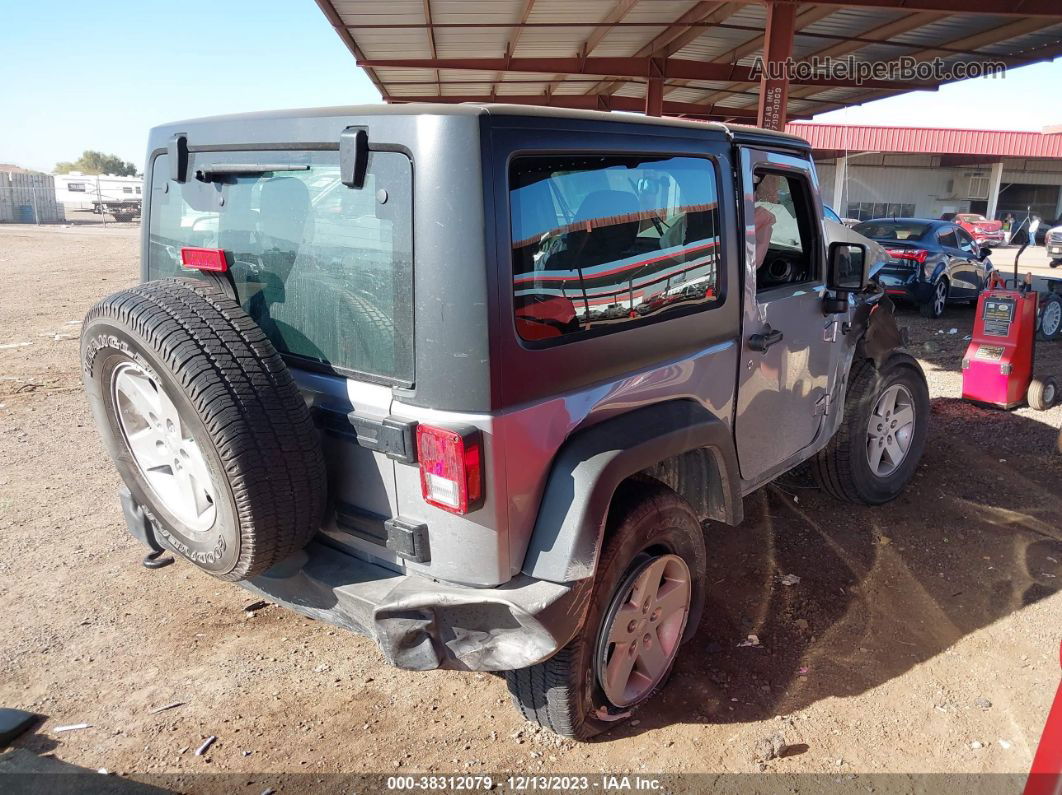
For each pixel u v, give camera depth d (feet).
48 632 11.00
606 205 8.06
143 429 8.51
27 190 125.70
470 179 6.64
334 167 7.45
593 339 7.86
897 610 11.55
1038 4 27.71
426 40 35.88
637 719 9.28
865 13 31.19
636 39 37.88
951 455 17.79
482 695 9.78
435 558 7.39
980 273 41.06
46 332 32.24
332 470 8.06
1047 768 5.62
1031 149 111.45
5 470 17.15
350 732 9.07
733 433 10.55
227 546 7.50
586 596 7.46
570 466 7.51
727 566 12.82
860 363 14.01
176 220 9.45
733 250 9.93
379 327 7.29
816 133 109.70
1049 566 12.81
